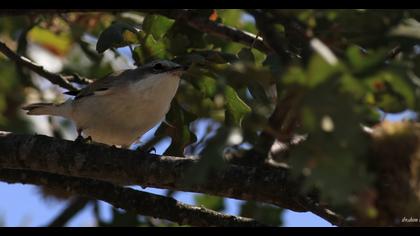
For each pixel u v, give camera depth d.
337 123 6.34
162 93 12.31
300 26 9.41
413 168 7.29
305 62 8.62
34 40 16.42
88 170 10.41
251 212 14.36
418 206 7.25
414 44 8.64
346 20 9.01
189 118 12.51
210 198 14.68
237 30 11.95
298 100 6.58
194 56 11.20
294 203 9.76
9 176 11.67
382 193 7.32
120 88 12.41
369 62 6.61
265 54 11.76
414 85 6.97
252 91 10.05
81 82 13.52
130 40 11.95
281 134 7.93
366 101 8.30
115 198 11.50
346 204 7.05
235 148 9.98
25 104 14.92
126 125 12.70
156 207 11.41
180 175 10.05
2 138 10.77
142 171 10.22
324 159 6.48
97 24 14.71
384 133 7.39
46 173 11.68
